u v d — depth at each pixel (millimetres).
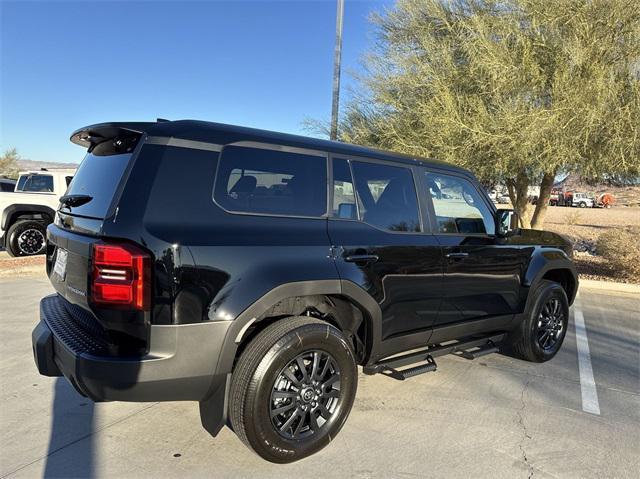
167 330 2477
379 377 4402
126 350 2514
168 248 2482
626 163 8750
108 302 2453
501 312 4441
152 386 2488
